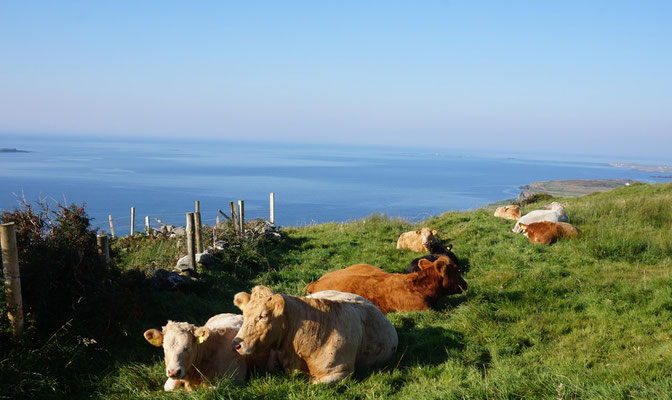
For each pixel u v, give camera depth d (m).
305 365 5.52
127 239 16.84
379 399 4.90
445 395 4.72
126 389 5.44
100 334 6.46
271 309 5.21
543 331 7.18
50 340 5.95
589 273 10.34
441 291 8.41
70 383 5.64
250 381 5.46
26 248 6.80
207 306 8.66
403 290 8.34
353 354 5.71
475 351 6.39
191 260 10.63
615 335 6.82
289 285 10.68
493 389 4.78
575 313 7.88
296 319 5.49
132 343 6.72
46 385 5.33
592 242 12.36
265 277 11.12
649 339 6.59
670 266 10.61
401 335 7.04
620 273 10.20
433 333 7.13
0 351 5.61
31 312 6.15
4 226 5.68
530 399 4.47
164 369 5.88
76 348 6.07
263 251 13.58
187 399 4.79
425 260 8.81
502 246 13.40
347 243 15.09
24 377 5.30
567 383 4.71
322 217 159.25
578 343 6.61
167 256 12.81
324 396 4.94
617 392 4.38
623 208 16.67
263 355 5.94
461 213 21.19
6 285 5.79
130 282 7.59
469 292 8.99
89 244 7.33
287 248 14.82
